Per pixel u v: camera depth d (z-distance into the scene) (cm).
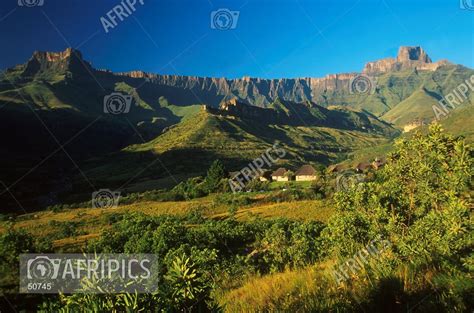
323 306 628
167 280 495
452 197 760
